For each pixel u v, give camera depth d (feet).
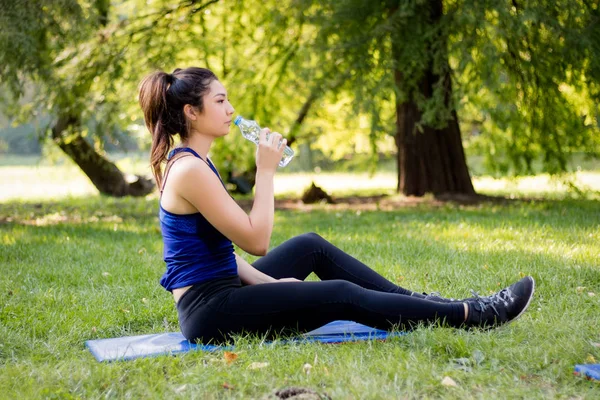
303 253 11.79
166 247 10.70
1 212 35.86
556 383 9.25
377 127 31.40
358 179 67.72
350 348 10.62
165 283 10.87
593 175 60.70
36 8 29.01
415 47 29.99
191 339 10.77
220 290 10.51
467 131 42.24
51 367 10.34
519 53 30.83
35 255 20.24
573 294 14.34
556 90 31.22
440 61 30.19
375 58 31.65
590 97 31.07
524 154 37.65
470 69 31.60
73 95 34.27
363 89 31.27
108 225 28.50
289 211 33.50
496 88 28.73
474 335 10.72
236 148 40.01
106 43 33.78
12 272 17.60
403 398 8.72
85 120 34.47
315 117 43.68
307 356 10.17
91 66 33.50
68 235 24.99
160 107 10.52
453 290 15.19
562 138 34.68
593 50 27.84
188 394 9.03
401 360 9.91
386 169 81.97
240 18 38.11
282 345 10.69
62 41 30.94
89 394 9.19
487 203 33.40
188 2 34.73
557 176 35.17
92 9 31.63
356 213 31.07
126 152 36.17
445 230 23.50
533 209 29.99
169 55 33.78
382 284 11.69
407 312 10.74
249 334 10.61
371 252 19.79
